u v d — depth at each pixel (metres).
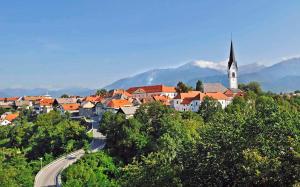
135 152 116.94
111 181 102.00
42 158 137.75
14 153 151.38
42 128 168.38
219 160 47.28
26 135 171.38
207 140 50.81
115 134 127.56
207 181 47.22
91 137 150.62
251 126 49.31
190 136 114.38
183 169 50.53
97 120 195.88
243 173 44.41
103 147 132.62
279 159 43.62
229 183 46.47
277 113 52.00
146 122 130.62
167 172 50.81
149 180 51.94
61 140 144.50
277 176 41.56
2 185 94.19
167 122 120.19
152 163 55.59
